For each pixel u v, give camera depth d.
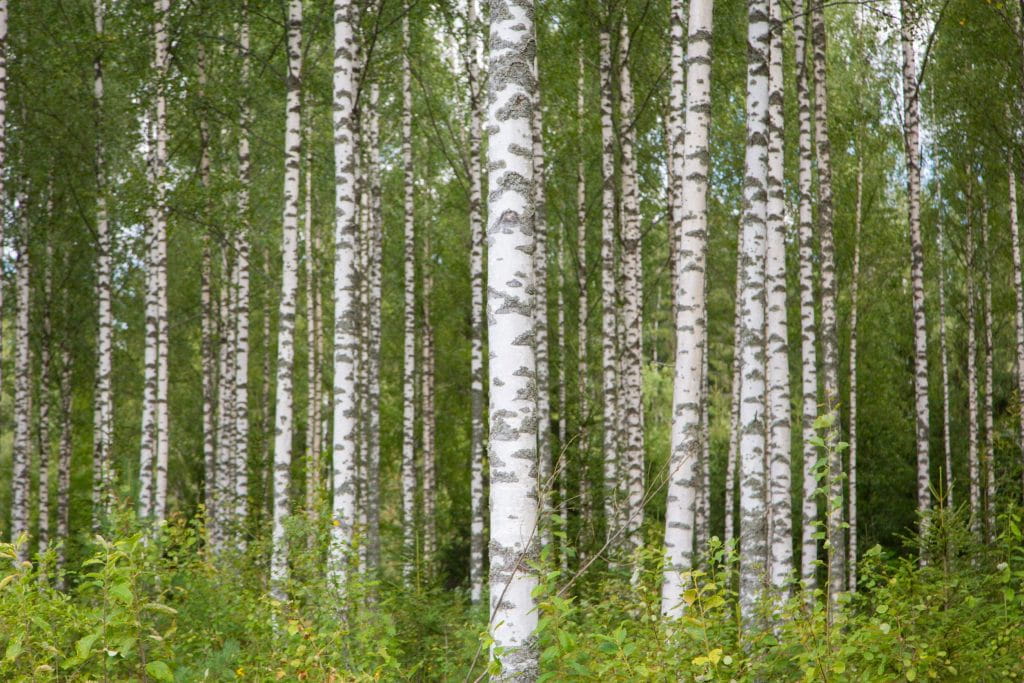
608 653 4.25
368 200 17.53
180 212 13.91
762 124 8.23
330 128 19.66
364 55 14.86
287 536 8.23
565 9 15.02
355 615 6.02
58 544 6.12
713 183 20.64
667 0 15.59
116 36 13.86
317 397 22.70
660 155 19.50
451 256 23.06
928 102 20.53
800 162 12.66
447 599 10.75
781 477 9.52
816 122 13.23
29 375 18.73
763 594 5.81
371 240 18.28
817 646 4.58
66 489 21.84
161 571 8.59
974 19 16.45
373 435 16.33
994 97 17.47
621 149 16.62
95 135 16.72
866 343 23.52
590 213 20.73
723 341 31.52
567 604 4.14
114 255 18.44
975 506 13.44
